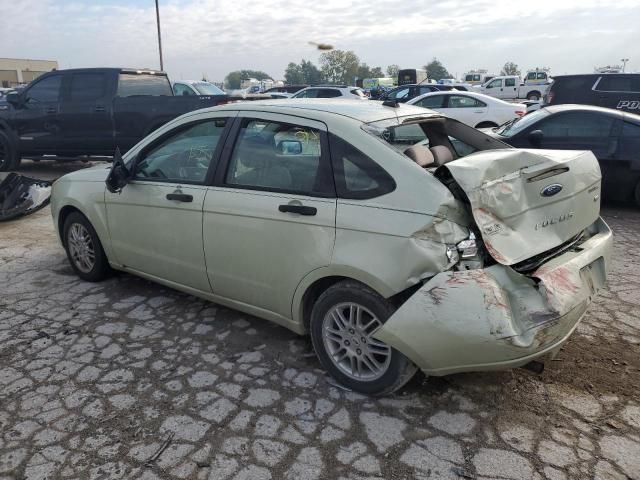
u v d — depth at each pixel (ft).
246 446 8.78
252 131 11.44
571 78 44.65
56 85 34.65
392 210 9.07
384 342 9.14
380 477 8.09
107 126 34.37
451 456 8.52
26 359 11.51
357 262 9.33
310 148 10.41
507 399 10.00
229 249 11.48
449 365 8.83
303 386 10.50
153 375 10.90
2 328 12.95
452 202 8.71
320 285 10.50
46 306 14.24
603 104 43.45
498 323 8.27
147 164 13.48
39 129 35.01
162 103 33.78
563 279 9.19
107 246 14.74
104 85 34.24
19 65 259.19
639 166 24.35
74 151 35.32
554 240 9.86
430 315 8.55
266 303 11.31
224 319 13.46
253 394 10.23
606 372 10.85
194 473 8.19
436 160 12.05
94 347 12.05
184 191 12.25
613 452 8.57
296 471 8.22
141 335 12.63
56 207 15.93
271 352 11.84
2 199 23.61
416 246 8.70
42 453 8.63
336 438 8.96
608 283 15.69
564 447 8.70
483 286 8.39
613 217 24.03
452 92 51.03
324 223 9.79
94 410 9.73
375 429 9.19
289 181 10.62
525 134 26.23
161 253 13.17
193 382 10.64
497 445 8.77
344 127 10.10
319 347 10.55
